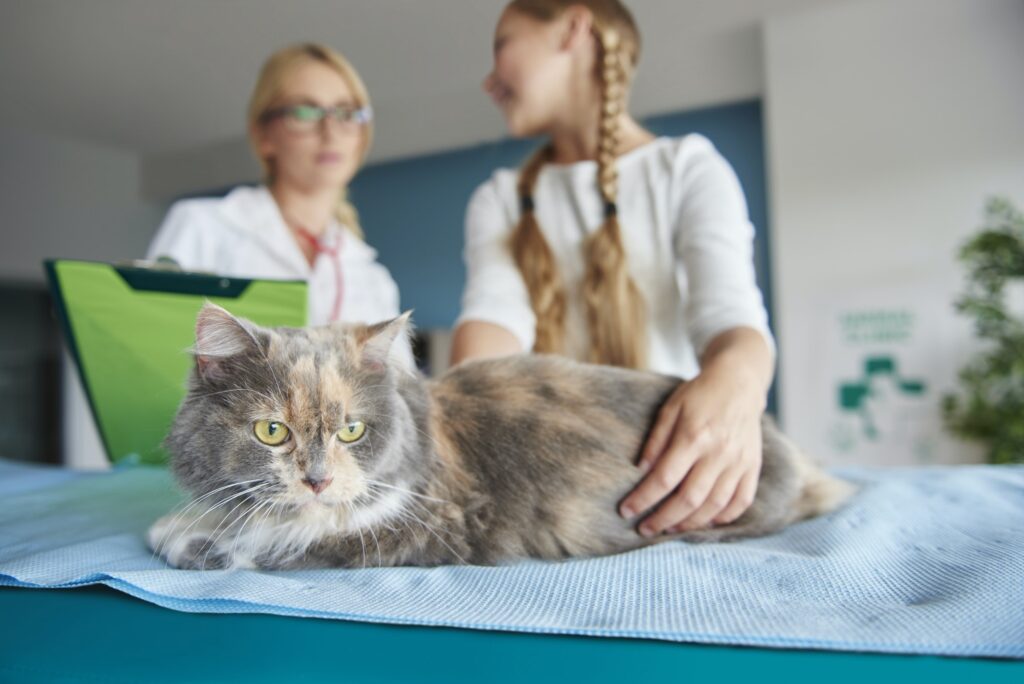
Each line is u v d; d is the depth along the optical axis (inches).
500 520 30.6
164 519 30.4
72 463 94.0
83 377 45.6
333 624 21.6
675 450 31.2
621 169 53.9
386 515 28.6
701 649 19.1
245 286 45.6
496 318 50.9
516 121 52.7
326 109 53.6
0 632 22.0
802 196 108.6
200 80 48.3
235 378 26.8
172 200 61.6
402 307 86.0
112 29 41.4
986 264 98.8
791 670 17.9
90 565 26.3
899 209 107.0
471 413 32.8
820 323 111.3
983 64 101.9
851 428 111.0
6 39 40.6
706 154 54.2
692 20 63.0
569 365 37.2
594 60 50.9
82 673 20.2
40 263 55.2
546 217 56.4
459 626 20.9
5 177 52.4
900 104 104.0
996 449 99.0
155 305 44.3
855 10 99.3
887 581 24.3
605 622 20.7
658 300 52.6
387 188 79.2
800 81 99.8
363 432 27.4
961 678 17.2
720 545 30.7
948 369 107.1
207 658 20.2
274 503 26.4
